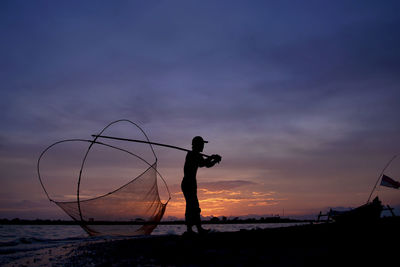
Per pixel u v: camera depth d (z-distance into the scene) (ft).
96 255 16.78
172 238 22.65
